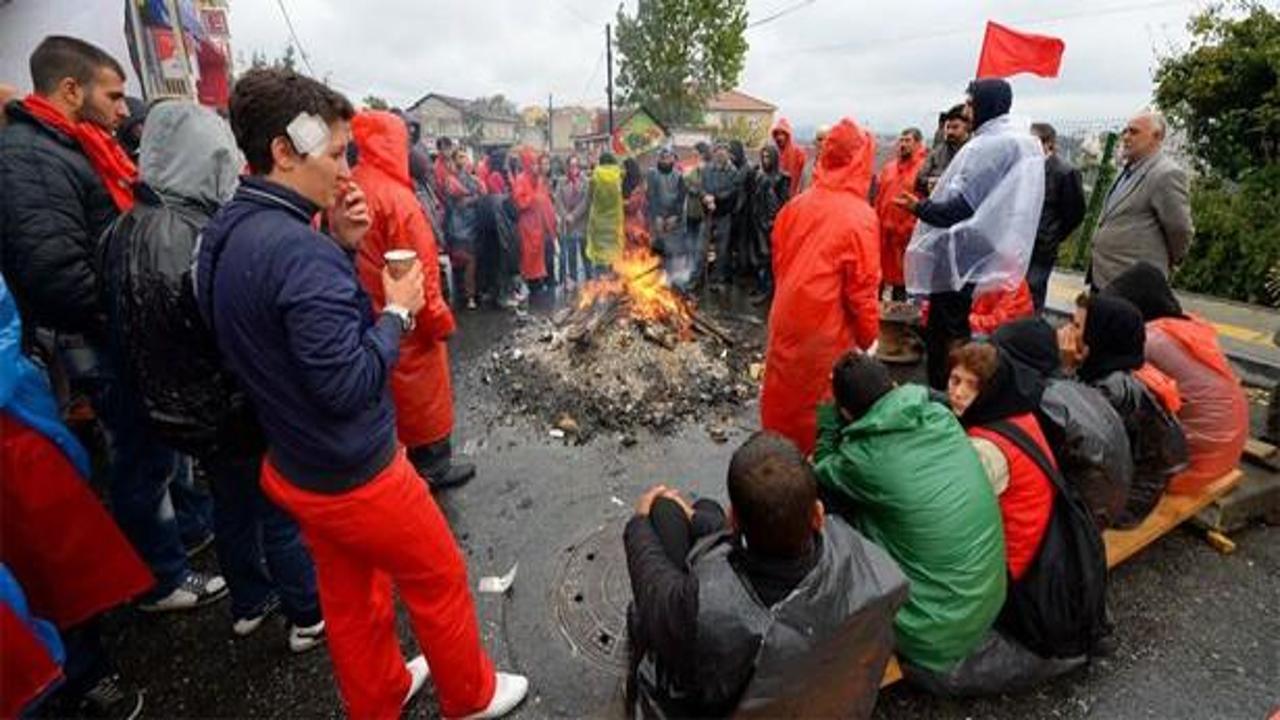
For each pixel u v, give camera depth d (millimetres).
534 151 8914
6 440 1777
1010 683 2111
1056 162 4609
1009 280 3645
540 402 4465
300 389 1445
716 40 26672
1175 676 2246
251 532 2330
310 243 1400
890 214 6215
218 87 8797
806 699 1547
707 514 2055
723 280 8156
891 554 2008
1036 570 2064
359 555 1669
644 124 21703
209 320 1511
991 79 3572
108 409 2293
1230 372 2781
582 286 8094
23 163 2123
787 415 3326
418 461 3377
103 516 1998
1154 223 3990
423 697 2178
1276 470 3145
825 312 3074
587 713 2100
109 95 2312
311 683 2244
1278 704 2131
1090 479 2295
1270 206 7016
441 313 3033
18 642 1614
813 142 7723
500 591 2648
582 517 3184
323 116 1451
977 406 2184
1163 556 2861
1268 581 2701
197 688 2221
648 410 4328
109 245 1930
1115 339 2680
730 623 1404
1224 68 7668
